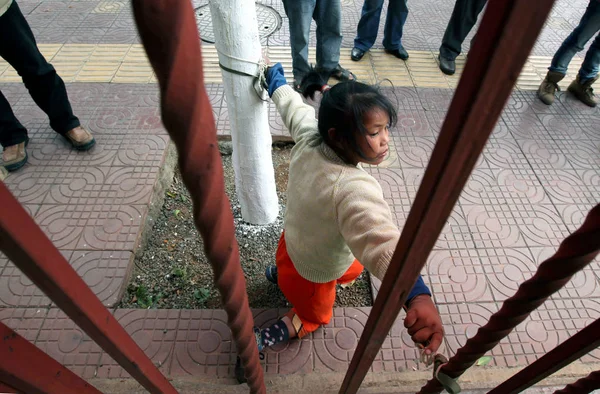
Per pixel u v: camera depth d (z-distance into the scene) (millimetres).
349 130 1138
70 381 643
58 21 4164
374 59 3936
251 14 1677
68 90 3320
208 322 1994
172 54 323
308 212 1313
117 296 2086
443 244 2428
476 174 2865
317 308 1710
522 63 343
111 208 2465
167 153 2869
